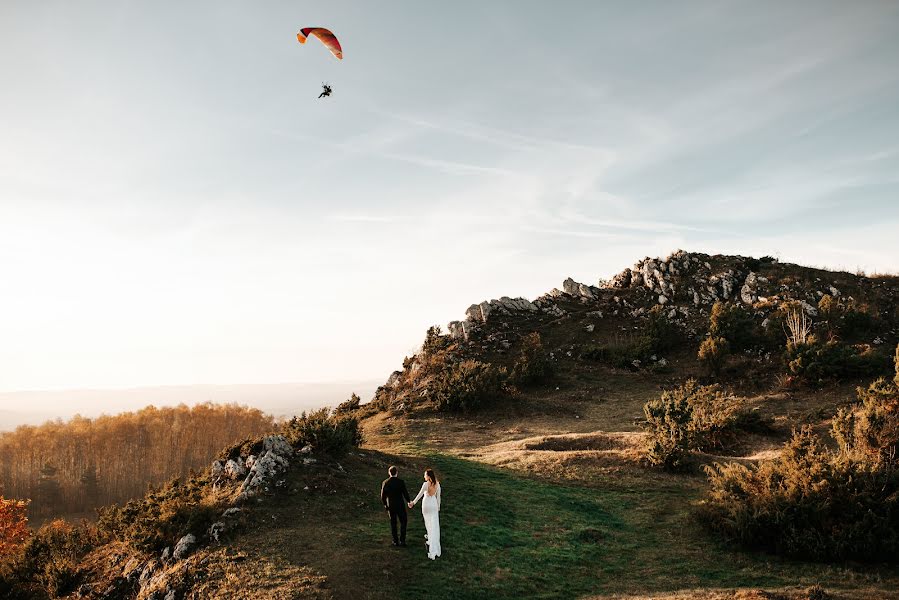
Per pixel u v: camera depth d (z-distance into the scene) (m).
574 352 59.38
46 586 16.38
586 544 16.41
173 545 15.17
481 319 68.06
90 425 108.81
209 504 16.39
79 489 88.69
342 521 16.22
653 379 51.84
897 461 17.84
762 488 16.84
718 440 31.22
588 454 27.03
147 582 14.14
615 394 48.75
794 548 14.74
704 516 17.48
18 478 90.19
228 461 19.98
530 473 24.66
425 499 14.39
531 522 18.09
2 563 18.58
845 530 14.55
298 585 12.20
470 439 36.50
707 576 13.89
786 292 63.28
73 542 18.86
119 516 17.14
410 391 51.62
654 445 25.02
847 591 12.04
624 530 17.95
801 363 43.50
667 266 74.50
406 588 12.47
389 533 15.51
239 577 12.81
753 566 14.45
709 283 69.12
